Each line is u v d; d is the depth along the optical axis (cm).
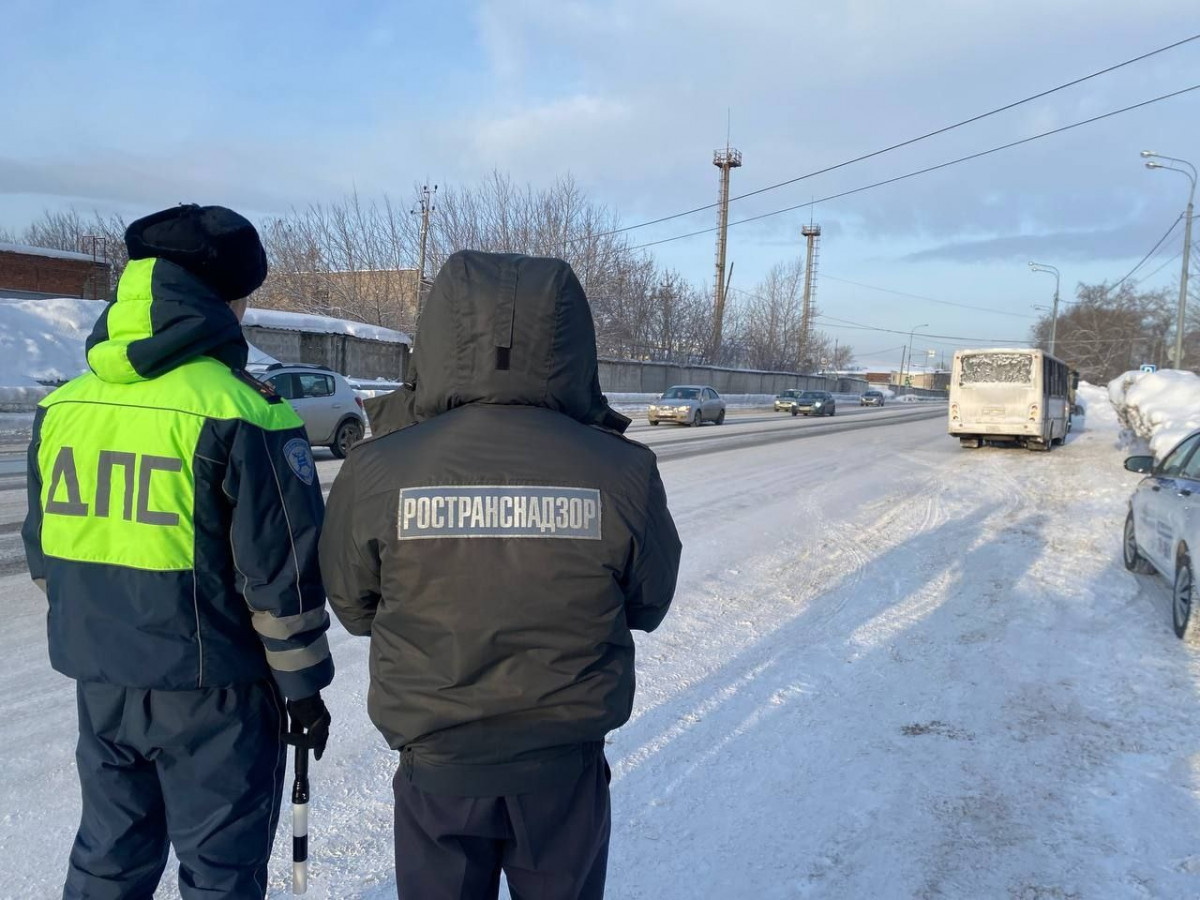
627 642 172
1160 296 6388
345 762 369
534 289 174
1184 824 339
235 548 192
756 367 6912
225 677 195
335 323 3031
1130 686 485
